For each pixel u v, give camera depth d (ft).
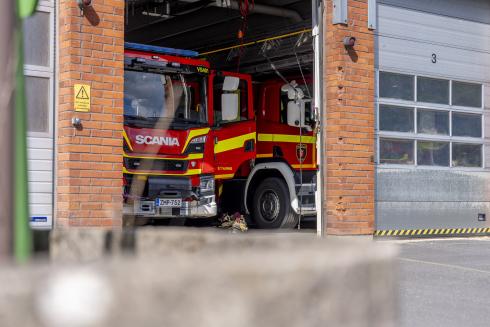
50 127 30.55
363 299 3.57
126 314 2.67
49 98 30.55
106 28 30.94
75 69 30.19
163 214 39.73
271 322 2.99
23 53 4.49
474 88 45.75
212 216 43.11
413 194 42.06
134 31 58.59
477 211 45.16
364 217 39.11
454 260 32.14
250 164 47.09
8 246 4.14
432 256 33.50
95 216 30.50
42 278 2.62
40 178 30.27
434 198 43.04
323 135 38.58
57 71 30.66
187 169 40.70
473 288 25.25
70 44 30.09
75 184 30.09
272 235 5.15
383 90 41.11
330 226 38.32
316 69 38.75
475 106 45.75
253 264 2.95
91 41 30.58
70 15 30.12
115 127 31.14
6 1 4.36
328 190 38.42
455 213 44.01
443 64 44.06
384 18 41.22
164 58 40.24
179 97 40.60
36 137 30.17
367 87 39.34
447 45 44.32
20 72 4.38
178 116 40.45
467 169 44.86
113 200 30.99
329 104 38.50
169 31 57.82
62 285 2.61
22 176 4.29
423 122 42.96
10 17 4.37
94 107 30.60
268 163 47.52
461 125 44.88
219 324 2.82
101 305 2.62
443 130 43.96
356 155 38.86
